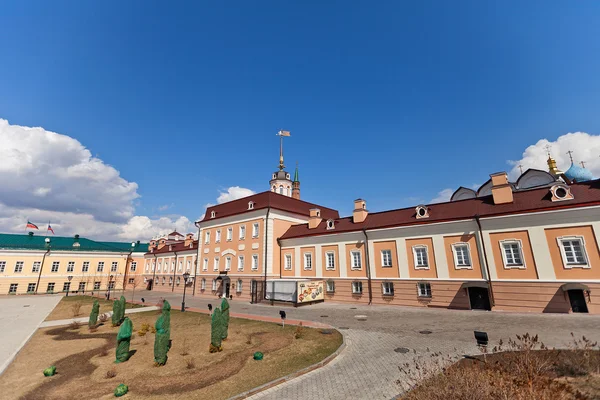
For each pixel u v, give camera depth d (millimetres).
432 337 14133
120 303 21328
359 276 28234
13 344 15797
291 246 35000
